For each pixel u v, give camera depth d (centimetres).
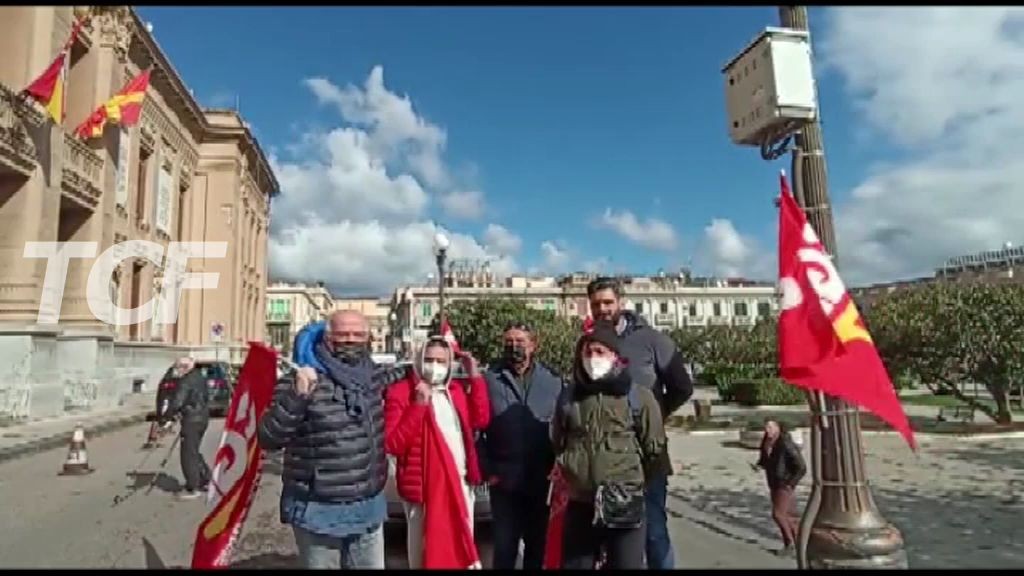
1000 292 1784
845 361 361
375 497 377
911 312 1858
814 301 374
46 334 2038
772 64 410
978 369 1805
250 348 465
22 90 2069
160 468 1220
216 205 4762
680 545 664
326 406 367
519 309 3188
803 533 392
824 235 413
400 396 460
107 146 2850
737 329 5212
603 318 465
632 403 385
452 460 444
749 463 1278
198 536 447
